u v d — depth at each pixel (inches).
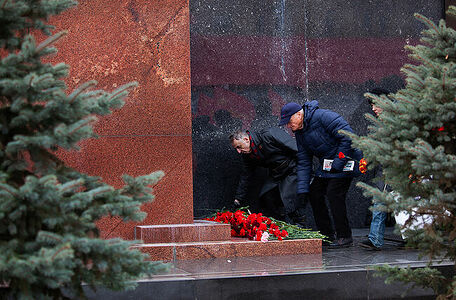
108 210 151.3
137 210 156.7
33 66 152.9
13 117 153.3
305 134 328.5
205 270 242.4
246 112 403.9
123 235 297.7
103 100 159.8
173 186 307.1
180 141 308.3
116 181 298.5
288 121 325.4
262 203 372.8
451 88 181.3
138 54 302.4
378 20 432.5
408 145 179.3
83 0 293.6
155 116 305.0
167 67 307.0
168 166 306.3
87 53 294.4
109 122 298.2
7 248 137.9
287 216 387.5
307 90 417.4
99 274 151.5
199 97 395.2
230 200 398.0
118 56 299.3
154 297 216.5
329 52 422.0
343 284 236.1
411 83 197.5
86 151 294.4
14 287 145.9
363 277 238.4
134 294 215.0
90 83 149.7
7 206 135.9
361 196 424.5
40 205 139.5
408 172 193.3
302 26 417.1
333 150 325.4
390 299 239.1
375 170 342.6
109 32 297.7
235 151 400.2
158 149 305.1
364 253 303.1
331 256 290.5
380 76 431.8
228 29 402.6
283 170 355.6
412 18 438.9
